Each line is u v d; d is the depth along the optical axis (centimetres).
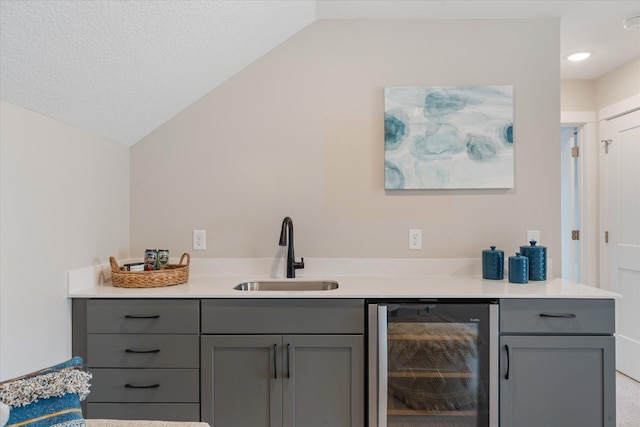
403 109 227
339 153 230
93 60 152
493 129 225
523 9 220
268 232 231
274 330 178
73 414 102
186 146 231
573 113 320
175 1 154
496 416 174
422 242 229
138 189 231
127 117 204
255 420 178
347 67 230
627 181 290
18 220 148
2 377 141
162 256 210
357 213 230
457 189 228
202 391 178
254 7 188
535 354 175
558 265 226
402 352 175
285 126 231
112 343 178
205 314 178
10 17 116
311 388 177
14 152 146
